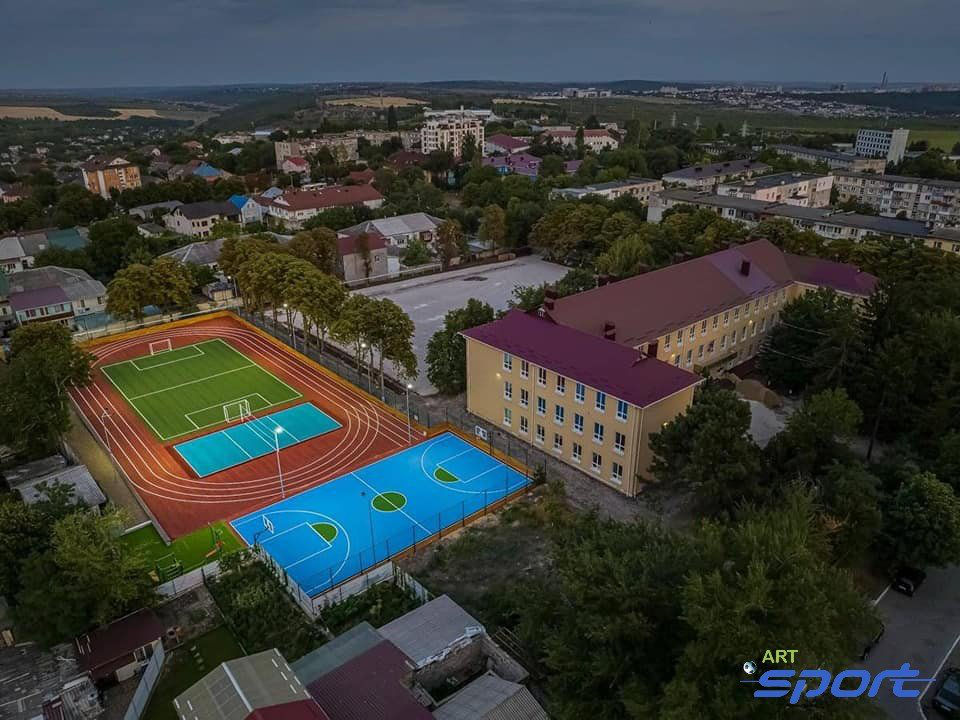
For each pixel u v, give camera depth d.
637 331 66.56
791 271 85.75
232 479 60.62
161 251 139.25
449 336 73.62
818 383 64.50
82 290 106.31
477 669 38.56
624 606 30.84
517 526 53.03
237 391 78.69
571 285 86.19
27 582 38.41
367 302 73.56
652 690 30.44
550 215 132.62
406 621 39.25
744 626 27.50
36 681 38.66
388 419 71.25
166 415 72.88
